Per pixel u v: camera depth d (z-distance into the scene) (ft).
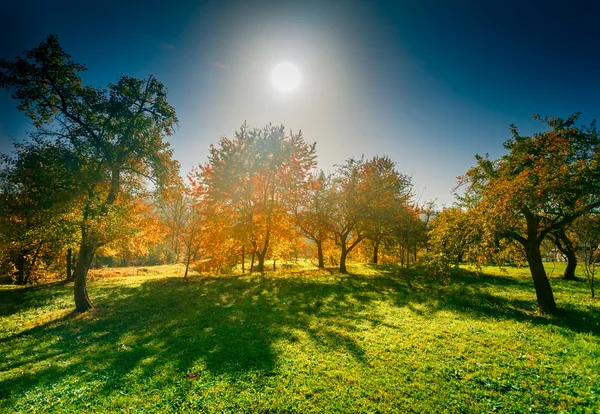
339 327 48.78
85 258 66.49
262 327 49.70
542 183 52.90
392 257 167.02
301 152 113.50
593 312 56.39
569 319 52.21
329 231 123.95
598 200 56.44
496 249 67.10
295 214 123.65
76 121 66.03
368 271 117.70
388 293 77.71
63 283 104.99
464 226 66.90
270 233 116.67
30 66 58.65
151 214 97.55
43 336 49.57
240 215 107.65
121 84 68.23
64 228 58.29
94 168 66.95
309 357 36.76
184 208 104.37
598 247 71.05
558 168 54.39
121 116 70.33
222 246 107.04
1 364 37.99
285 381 30.81
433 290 81.35
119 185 73.87
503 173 60.80
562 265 147.84
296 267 148.56
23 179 57.36
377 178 121.90
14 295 84.89
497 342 40.78
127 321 56.90
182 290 82.74
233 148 108.68
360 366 34.04
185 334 47.11
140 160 76.74
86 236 62.75
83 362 37.55
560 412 24.20
